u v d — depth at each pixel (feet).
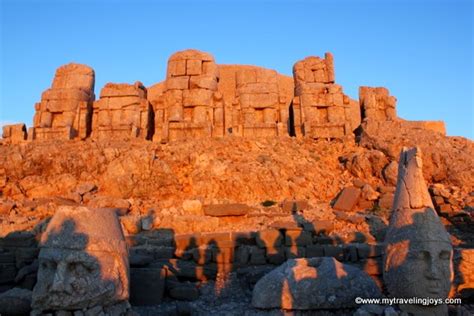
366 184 41.81
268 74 58.54
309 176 44.06
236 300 26.43
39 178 43.96
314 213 36.94
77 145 48.73
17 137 56.49
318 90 57.57
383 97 60.18
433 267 19.43
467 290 24.84
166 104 57.21
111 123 57.31
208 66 58.70
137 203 39.70
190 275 28.91
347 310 21.45
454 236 34.68
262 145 49.29
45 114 58.75
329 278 21.85
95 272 19.11
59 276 18.52
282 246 30.94
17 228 33.14
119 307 20.26
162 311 24.75
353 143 52.08
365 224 34.91
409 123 53.36
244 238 31.35
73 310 18.81
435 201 38.93
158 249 31.07
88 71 61.82
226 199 40.37
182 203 39.37
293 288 21.57
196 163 44.57
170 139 52.70
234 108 57.26
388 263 20.98
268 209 38.55
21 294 24.20
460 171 43.16
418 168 21.66
